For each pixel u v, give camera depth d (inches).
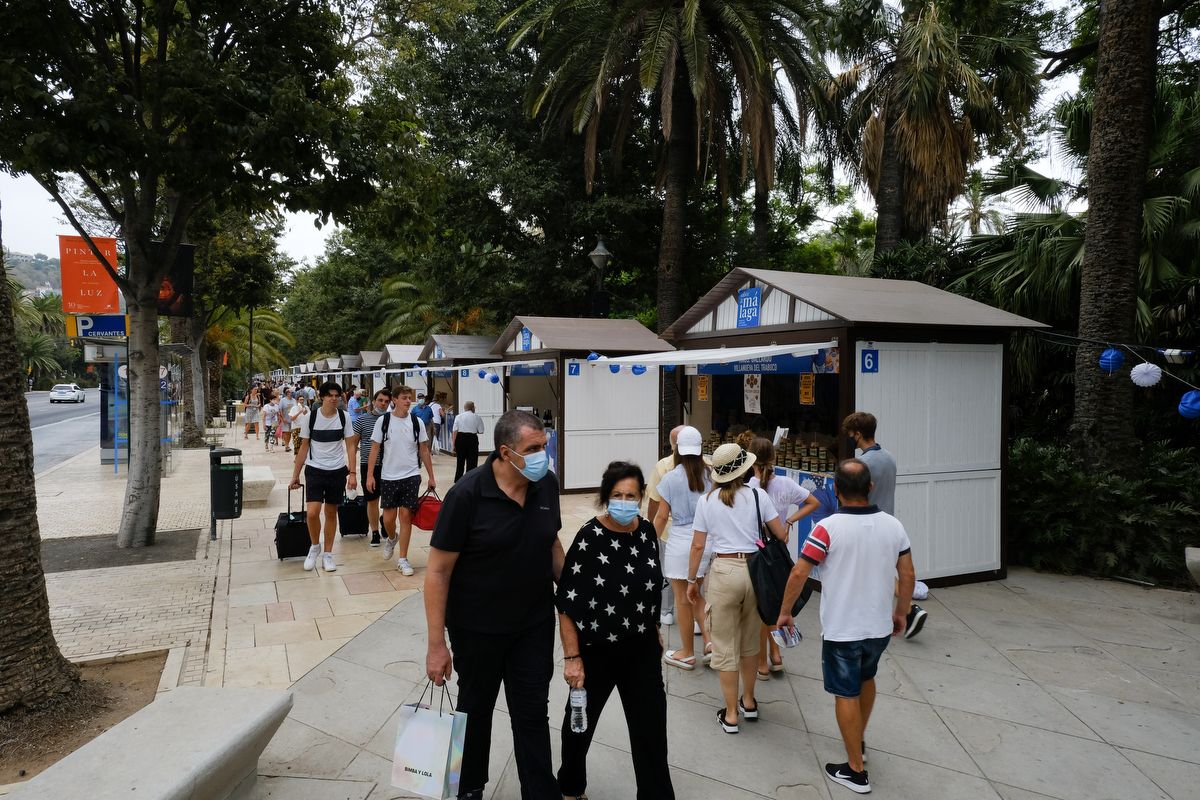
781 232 894.4
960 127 559.8
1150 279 341.4
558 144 730.2
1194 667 188.2
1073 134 412.2
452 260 825.5
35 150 242.5
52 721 146.5
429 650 108.9
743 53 551.2
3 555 143.7
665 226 613.6
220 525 375.9
